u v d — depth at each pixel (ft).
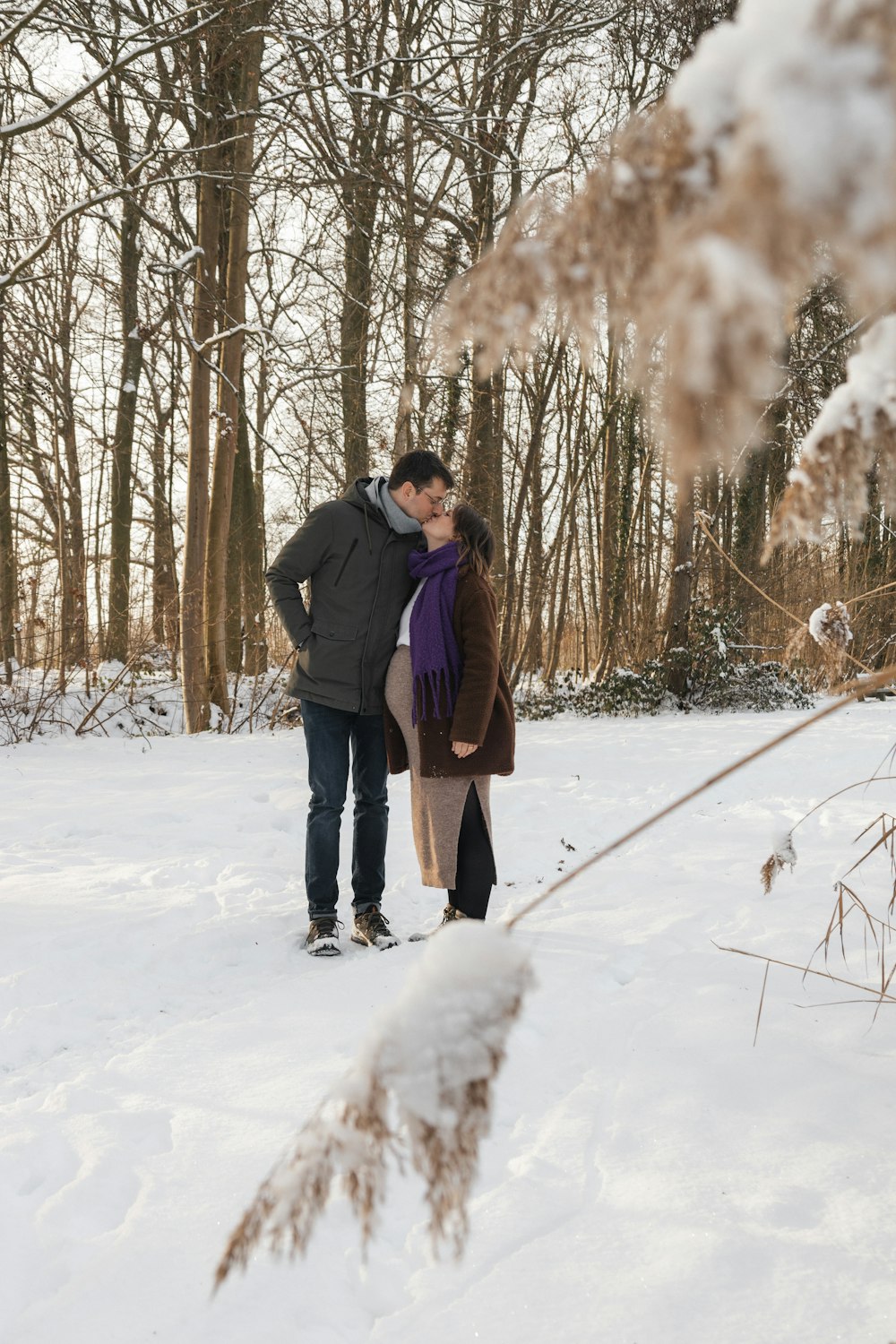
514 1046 8.57
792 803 20.67
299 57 35.96
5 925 13.08
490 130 40.22
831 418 2.14
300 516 53.88
